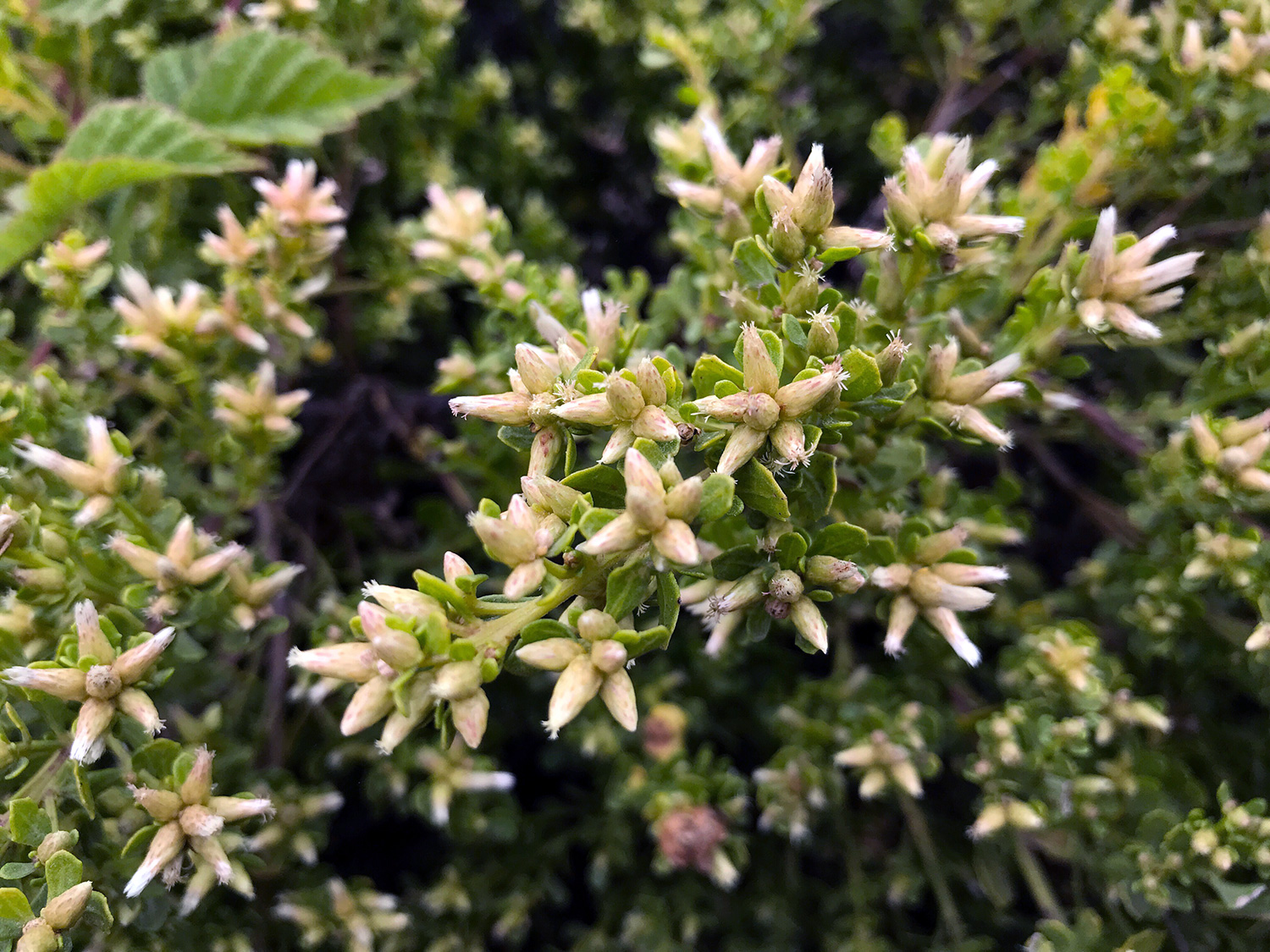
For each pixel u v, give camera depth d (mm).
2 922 96
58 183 129
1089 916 130
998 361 111
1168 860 128
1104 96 129
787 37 171
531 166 226
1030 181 143
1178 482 131
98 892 105
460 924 177
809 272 100
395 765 159
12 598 114
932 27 228
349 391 196
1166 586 140
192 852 107
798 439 88
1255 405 138
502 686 193
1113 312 108
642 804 165
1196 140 140
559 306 139
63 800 112
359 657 83
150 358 143
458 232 155
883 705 154
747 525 118
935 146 113
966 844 180
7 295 177
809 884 191
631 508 82
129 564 115
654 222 246
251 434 140
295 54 146
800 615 97
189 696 148
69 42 156
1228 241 172
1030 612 153
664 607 86
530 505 90
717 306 145
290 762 178
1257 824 123
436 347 227
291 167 145
